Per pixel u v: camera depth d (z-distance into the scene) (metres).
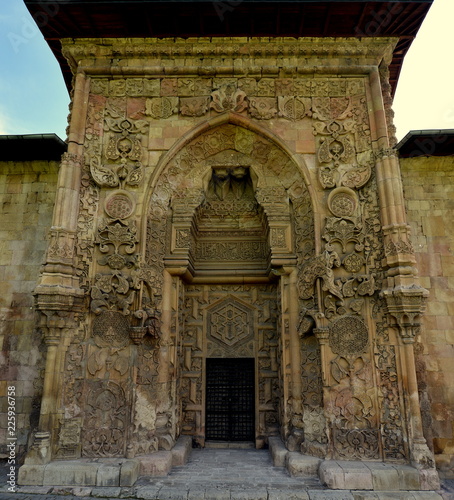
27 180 11.13
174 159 9.99
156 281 9.23
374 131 9.48
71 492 7.21
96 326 8.65
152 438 8.57
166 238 9.89
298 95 10.01
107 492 7.20
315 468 7.84
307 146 9.71
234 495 7.06
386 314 8.38
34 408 9.55
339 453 7.93
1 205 10.94
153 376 8.89
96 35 9.95
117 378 8.43
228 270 10.95
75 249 8.96
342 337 8.42
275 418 10.09
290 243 9.64
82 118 9.76
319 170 9.47
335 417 8.12
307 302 8.96
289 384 9.07
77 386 8.36
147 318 8.80
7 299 10.30
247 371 10.69
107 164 9.66
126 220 9.27
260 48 10.00
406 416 7.80
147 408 8.62
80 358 8.51
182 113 9.96
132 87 10.14
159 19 9.44
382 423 7.95
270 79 10.12
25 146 10.30
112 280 8.84
